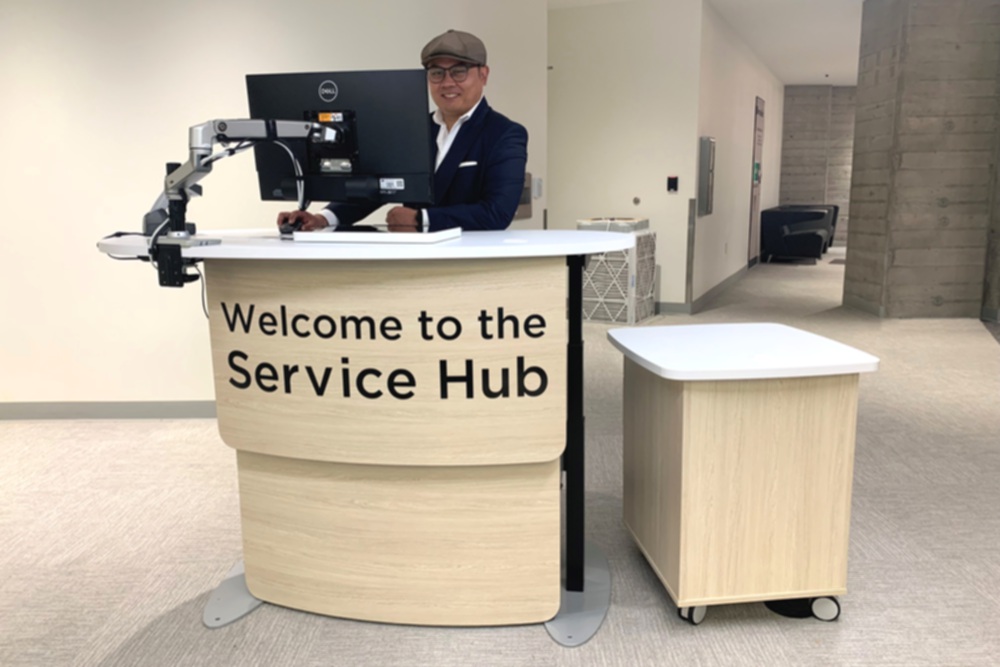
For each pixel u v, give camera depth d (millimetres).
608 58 6652
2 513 2797
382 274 1825
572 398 2064
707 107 6770
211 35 3590
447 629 2031
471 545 1990
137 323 3814
